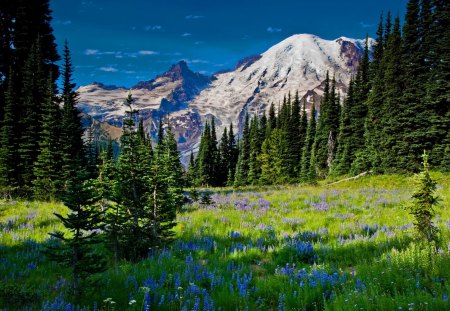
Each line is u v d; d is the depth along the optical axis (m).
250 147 82.81
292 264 8.46
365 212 15.16
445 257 7.20
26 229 13.20
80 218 6.39
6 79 38.56
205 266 8.16
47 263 8.84
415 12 40.38
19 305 5.71
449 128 34.34
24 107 32.47
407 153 36.50
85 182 6.70
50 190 24.61
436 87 34.62
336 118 64.12
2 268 8.05
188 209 18.58
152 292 6.23
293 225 13.19
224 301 5.86
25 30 42.50
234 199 23.14
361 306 5.31
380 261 7.54
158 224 9.95
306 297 5.84
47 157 26.02
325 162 64.50
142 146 9.57
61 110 34.91
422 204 8.66
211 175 97.06
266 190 34.56
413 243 8.44
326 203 18.55
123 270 7.76
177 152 18.28
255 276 7.67
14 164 29.72
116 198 9.10
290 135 78.38
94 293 6.34
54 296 6.22
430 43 38.12
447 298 5.20
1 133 30.22
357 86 53.78
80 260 6.50
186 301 5.65
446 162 32.97
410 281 6.26
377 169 39.84
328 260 8.73
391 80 39.88
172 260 8.52
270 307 6.01
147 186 9.67
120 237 9.09
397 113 37.81
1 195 26.70
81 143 35.50
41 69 37.31
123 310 5.55
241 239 11.45
